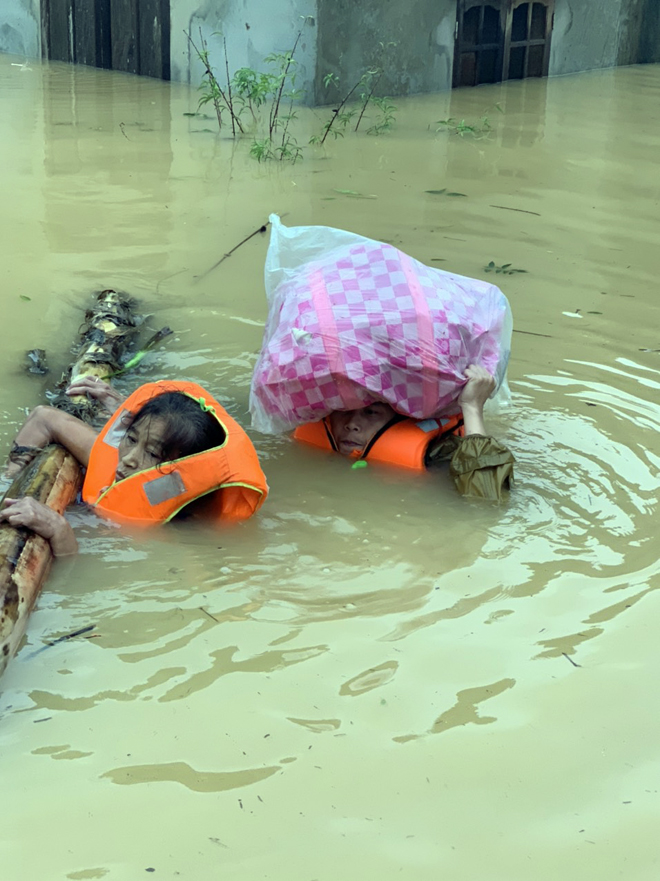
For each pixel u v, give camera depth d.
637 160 9.24
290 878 2.10
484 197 7.85
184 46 11.41
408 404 3.97
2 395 4.42
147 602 3.04
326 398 3.95
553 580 3.22
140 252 6.32
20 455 3.79
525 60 13.22
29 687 2.64
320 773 2.39
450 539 3.47
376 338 3.92
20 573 2.96
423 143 9.62
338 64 10.85
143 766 2.39
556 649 2.87
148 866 2.12
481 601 3.10
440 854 2.18
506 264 6.32
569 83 13.27
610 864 2.17
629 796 2.36
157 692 2.64
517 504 3.73
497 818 2.28
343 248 4.31
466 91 12.27
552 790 2.37
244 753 2.44
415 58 11.64
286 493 3.77
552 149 9.57
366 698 2.64
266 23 10.66
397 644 2.87
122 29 11.95
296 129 9.92
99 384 4.33
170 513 3.51
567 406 4.50
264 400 4.11
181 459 3.47
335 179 8.21
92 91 11.08
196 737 2.49
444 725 2.55
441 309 4.02
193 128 9.72
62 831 2.20
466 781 2.38
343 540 3.46
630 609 3.07
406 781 2.37
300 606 3.05
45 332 5.12
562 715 2.61
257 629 2.92
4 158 8.28
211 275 6.00
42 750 2.43
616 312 5.64
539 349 5.11
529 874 2.14
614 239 6.93
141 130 9.52
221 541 3.42
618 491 3.82
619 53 14.83
